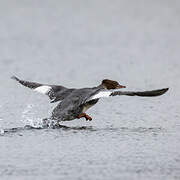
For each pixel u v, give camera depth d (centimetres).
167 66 2412
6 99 1750
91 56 2750
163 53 2809
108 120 1457
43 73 2292
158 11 4581
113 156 1119
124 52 2867
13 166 1059
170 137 1265
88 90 1355
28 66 2480
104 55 2770
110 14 4503
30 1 5219
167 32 3588
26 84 1409
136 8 4778
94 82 2073
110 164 1068
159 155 1124
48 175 1009
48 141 1230
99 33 3597
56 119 1345
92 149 1168
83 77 2186
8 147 1184
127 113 1538
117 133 1304
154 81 2058
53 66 2469
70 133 1302
